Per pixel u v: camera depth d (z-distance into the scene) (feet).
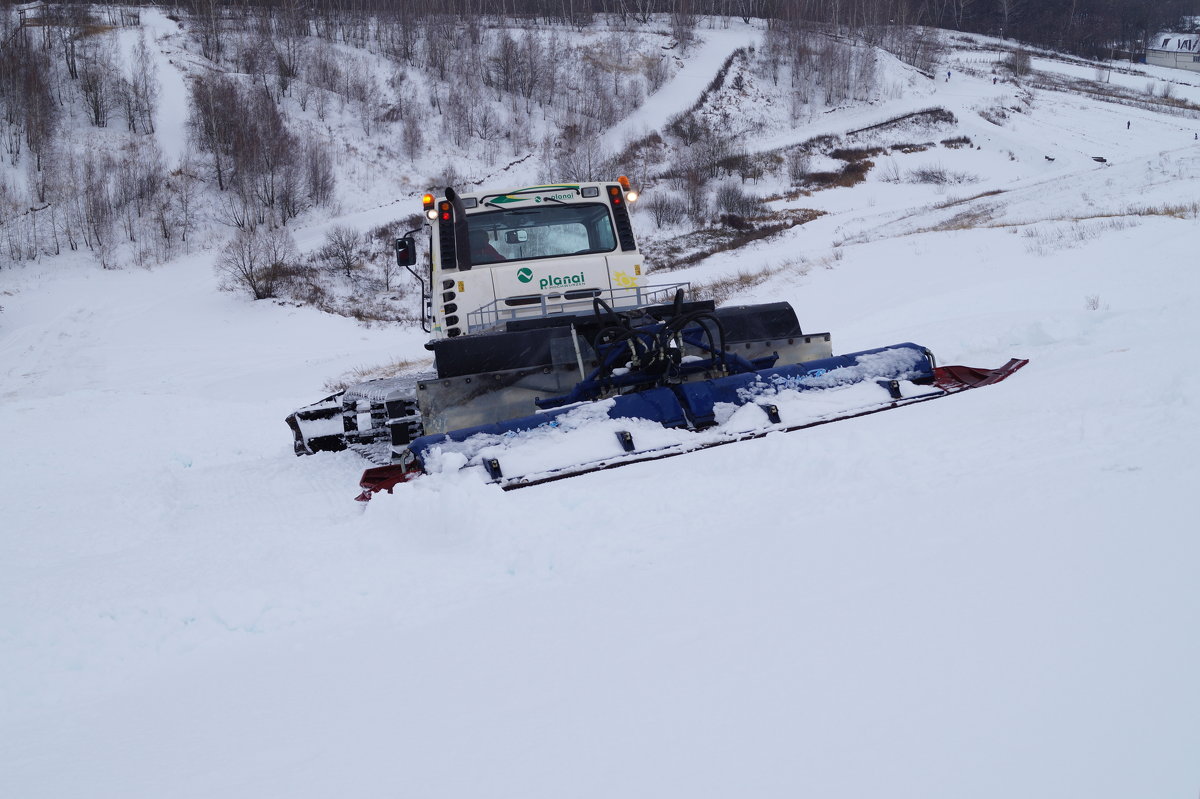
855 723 7.23
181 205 221.05
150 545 23.41
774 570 11.85
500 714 8.56
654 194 253.85
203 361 143.84
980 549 11.16
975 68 407.85
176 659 12.62
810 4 441.68
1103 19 499.92
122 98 248.73
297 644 12.31
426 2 369.09
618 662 9.45
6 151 225.15
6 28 265.95
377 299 185.68
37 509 33.53
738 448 20.03
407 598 13.78
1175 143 284.61
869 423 21.42
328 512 23.68
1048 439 16.67
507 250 31.17
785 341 27.99
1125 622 8.34
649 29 406.00
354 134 271.69
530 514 16.99
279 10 331.16
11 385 138.00
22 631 14.29
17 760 9.30
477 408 24.71
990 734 6.74
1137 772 5.97
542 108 317.01
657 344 24.59
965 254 87.15
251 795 7.47
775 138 308.81
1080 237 80.33
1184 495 11.87
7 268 192.65
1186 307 33.06
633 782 6.81
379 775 7.57
